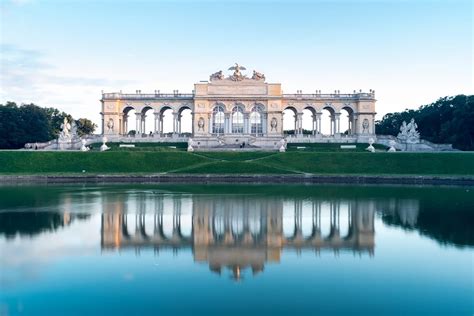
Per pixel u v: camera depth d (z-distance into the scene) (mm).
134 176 90312
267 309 24969
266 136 145875
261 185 82125
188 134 149125
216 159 106938
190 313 24453
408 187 79125
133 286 28062
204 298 26375
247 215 49344
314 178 88500
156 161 103688
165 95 152125
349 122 156875
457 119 134500
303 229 42750
